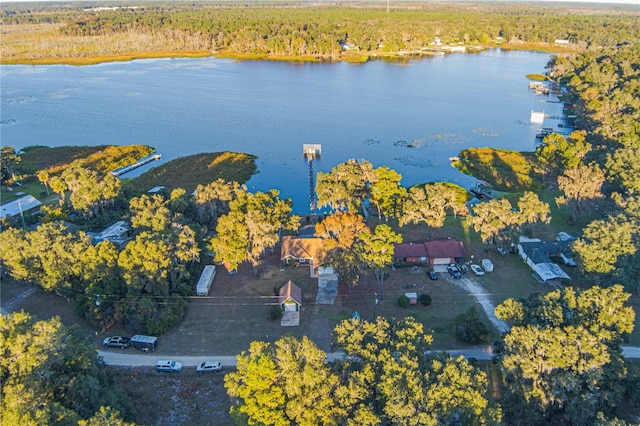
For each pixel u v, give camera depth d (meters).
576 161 114.75
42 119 181.00
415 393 39.38
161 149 151.25
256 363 42.12
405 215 88.38
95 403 45.62
